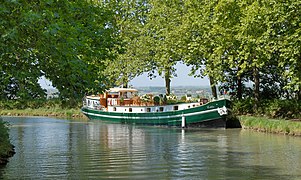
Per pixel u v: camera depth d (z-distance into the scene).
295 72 30.00
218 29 36.69
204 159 21.22
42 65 12.98
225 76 39.66
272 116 37.12
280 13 29.48
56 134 34.12
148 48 47.69
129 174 17.64
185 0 43.06
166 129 38.56
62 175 17.52
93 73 14.87
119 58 48.62
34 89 12.48
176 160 20.92
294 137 30.17
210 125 38.72
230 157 21.77
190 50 39.66
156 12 46.16
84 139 30.52
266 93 43.25
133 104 46.88
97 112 49.69
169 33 42.81
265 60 33.66
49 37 12.67
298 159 21.06
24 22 11.87
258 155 22.39
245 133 33.44
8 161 20.77
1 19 11.91
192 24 40.09
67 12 15.97
